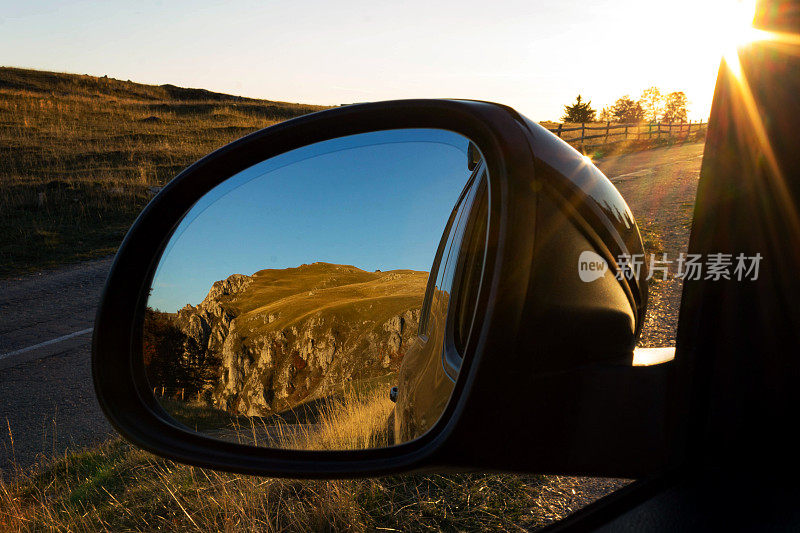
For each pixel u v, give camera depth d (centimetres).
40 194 2012
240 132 4250
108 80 7444
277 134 139
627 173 1762
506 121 96
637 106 4312
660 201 1089
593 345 89
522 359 82
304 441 293
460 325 137
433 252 160
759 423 72
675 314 307
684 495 72
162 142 3569
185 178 132
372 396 287
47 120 4109
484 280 89
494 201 91
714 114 75
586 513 74
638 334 112
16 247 1562
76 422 698
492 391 82
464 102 111
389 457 89
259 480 306
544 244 87
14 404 762
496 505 248
